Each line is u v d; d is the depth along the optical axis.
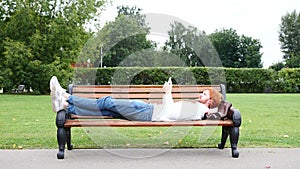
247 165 5.04
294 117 10.21
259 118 9.98
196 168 4.89
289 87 24.06
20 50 21.12
